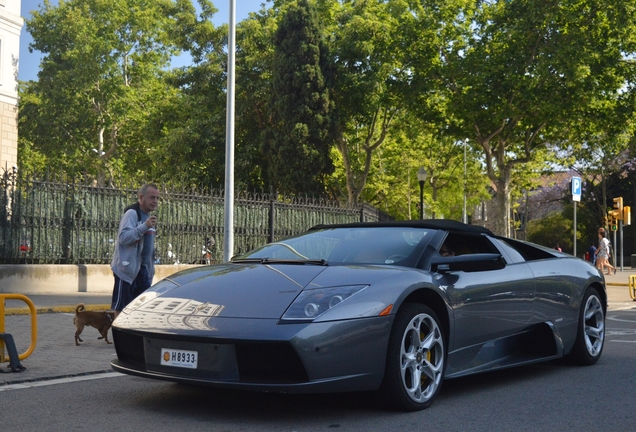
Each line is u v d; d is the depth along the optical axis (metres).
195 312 4.44
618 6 26.61
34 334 6.32
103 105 43.03
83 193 15.01
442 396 5.22
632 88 28.44
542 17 26.70
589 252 33.38
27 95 42.66
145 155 44.94
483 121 29.58
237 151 35.19
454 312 5.02
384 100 32.41
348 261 5.17
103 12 43.12
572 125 30.56
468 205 52.59
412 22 29.73
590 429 4.26
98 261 15.24
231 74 14.80
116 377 5.89
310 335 4.11
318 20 32.34
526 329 5.89
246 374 4.22
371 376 4.36
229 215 14.68
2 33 25.88
